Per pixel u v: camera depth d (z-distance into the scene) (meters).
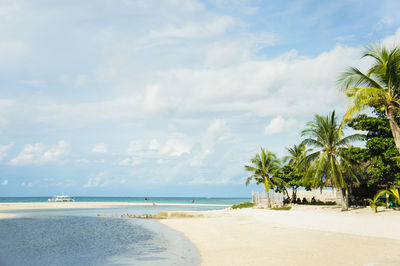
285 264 9.79
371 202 28.09
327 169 32.09
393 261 9.32
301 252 11.63
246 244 14.44
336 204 41.75
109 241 17.53
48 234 21.02
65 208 62.62
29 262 12.13
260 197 54.31
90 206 74.44
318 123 32.25
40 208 59.41
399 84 16.39
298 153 46.72
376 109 26.06
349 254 10.81
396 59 16.08
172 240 17.55
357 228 17.39
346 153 30.02
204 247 14.57
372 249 11.56
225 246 14.36
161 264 11.24
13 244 16.72
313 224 20.48
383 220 19.84
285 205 44.22
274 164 46.19
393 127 16.25
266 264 9.93
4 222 30.08
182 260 11.81
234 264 10.34
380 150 26.00
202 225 25.02
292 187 46.19
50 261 12.29
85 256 13.19
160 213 41.19
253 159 47.22
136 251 14.17
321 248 12.26
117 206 78.56
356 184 35.81
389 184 30.00
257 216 30.23
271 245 13.66
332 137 31.23
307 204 44.84
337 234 15.96
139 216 37.97
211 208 70.44
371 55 17.20
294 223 21.89
